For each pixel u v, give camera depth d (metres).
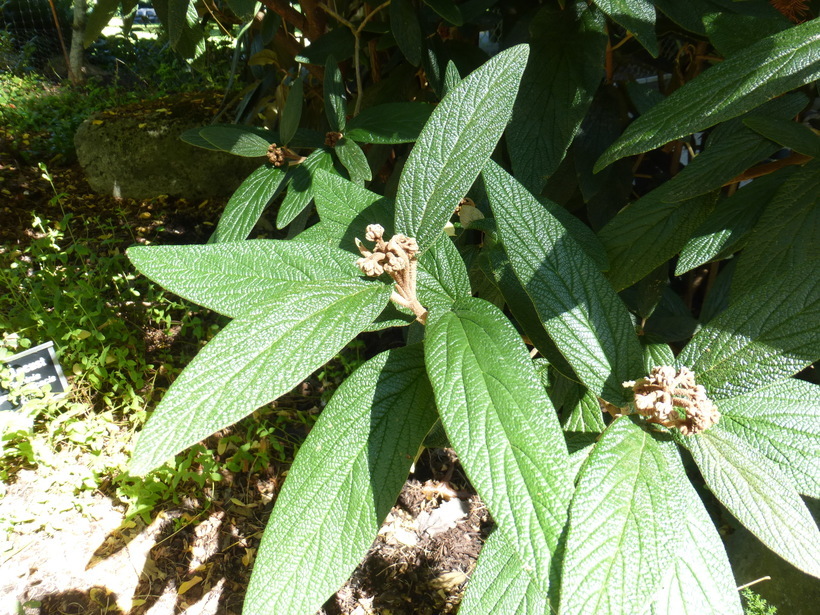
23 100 3.60
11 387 1.32
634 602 0.28
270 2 1.09
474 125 0.38
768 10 0.60
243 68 1.68
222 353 0.33
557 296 0.39
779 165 0.57
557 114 0.66
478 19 1.05
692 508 0.37
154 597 1.14
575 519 0.30
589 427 0.54
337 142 0.66
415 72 1.02
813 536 0.34
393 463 0.37
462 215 0.61
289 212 0.63
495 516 0.29
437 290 0.42
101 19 1.09
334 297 0.35
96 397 1.50
